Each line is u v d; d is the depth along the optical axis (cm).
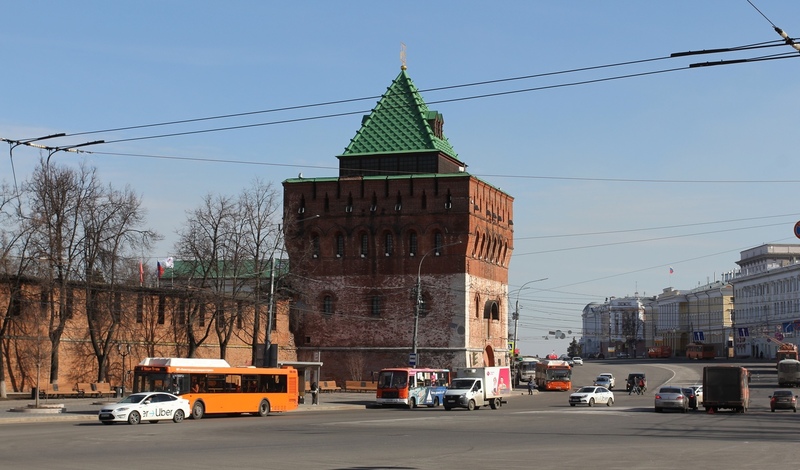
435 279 9456
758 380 11950
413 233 9581
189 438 3956
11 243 6925
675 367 15438
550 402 8312
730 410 6756
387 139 9950
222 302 8125
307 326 9794
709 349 18288
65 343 7450
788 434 4319
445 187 9475
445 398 6888
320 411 6669
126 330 7925
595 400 7506
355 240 9681
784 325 17738
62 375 7400
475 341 9612
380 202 9625
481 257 9850
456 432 4391
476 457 3150
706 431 4516
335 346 9700
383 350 9550
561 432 4419
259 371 5966
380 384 7244
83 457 3112
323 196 9794
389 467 2830
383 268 9606
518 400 8800
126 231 7631
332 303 9738
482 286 9869
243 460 3031
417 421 5300
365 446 3584
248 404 5844
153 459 3053
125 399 5081
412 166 9806
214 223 8338
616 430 4572
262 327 9288
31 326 7112
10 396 6819
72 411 5728
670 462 2994
